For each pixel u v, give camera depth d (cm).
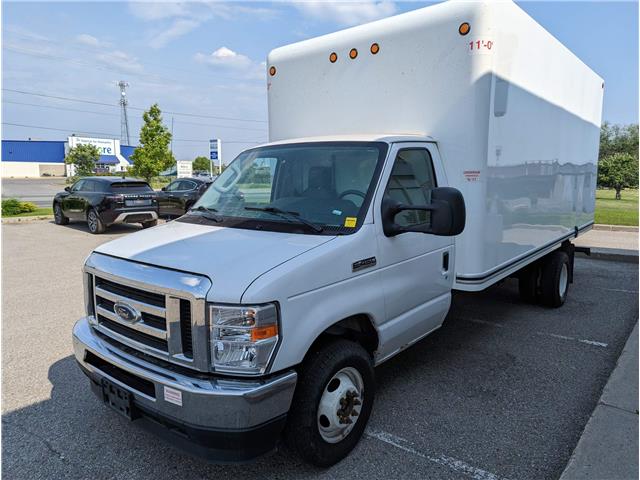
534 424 384
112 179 1534
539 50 537
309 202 372
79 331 345
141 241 345
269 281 272
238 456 269
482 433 370
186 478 316
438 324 448
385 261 356
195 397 260
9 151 8562
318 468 325
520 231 541
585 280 913
